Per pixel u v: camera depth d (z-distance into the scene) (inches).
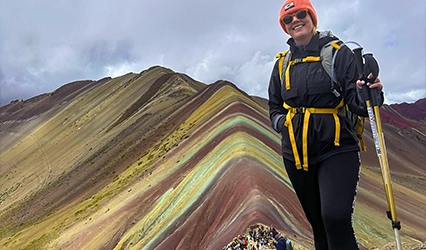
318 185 155.6
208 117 2237.9
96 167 3110.2
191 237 927.0
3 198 3996.1
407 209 1797.5
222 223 862.5
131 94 5241.1
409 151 5748.0
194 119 2519.7
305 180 155.5
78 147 4330.7
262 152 1290.6
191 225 967.6
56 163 4249.5
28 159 5049.2
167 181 1589.6
